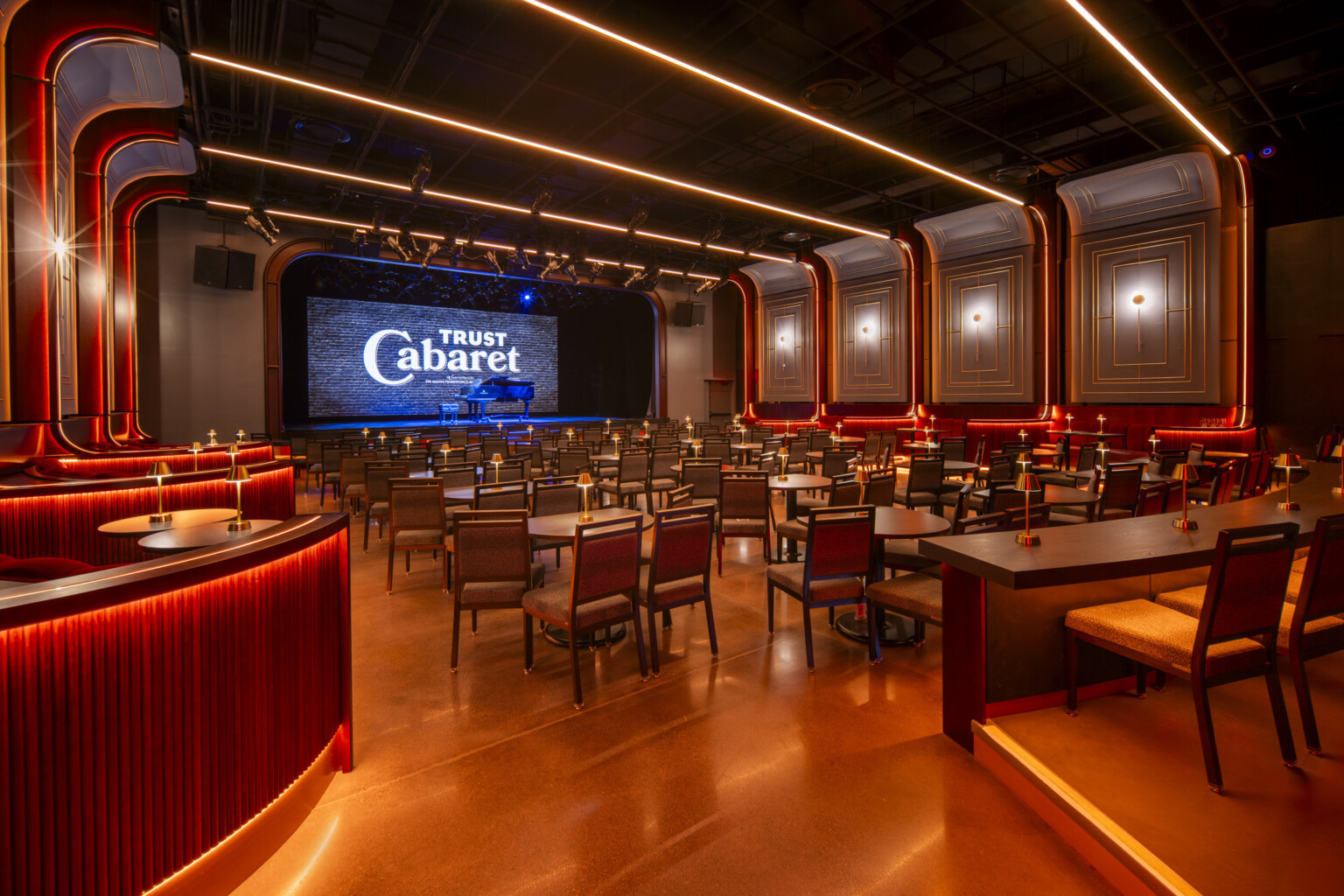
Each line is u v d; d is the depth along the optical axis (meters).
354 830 2.13
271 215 11.16
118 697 1.63
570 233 13.69
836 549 3.38
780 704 2.98
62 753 1.54
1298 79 7.66
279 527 2.29
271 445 7.04
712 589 4.86
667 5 6.46
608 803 2.25
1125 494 4.93
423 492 4.80
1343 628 2.41
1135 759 2.33
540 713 2.93
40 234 5.24
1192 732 2.52
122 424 9.73
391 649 3.73
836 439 8.70
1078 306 11.20
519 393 17.42
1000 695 2.56
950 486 6.98
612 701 3.04
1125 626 2.43
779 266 16.72
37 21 5.09
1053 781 2.13
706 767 2.46
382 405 16.70
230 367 12.68
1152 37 6.75
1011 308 12.10
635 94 7.59
